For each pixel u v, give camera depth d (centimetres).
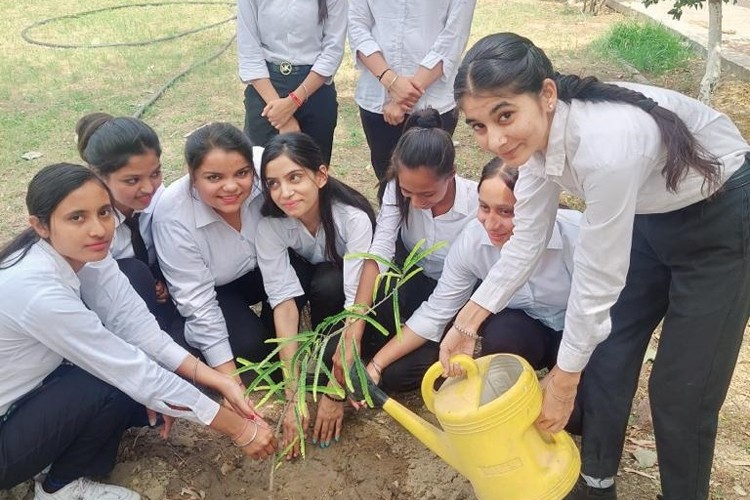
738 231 195
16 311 211
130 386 225
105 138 251
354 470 270
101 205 210
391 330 300
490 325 271
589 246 178
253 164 268
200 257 281
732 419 284
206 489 262
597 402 228
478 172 509
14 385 225
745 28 814
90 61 799
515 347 265
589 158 172
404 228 297
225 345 281
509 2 1098
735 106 609
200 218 276
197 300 279
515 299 270
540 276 262
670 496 226
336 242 290
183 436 282
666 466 223
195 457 274
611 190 171
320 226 286
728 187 194
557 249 256
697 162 184
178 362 250
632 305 227
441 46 364
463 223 288
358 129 589
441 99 375
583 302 183
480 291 219
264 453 244
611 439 229
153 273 304
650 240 212
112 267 244
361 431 286
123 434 281
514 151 171
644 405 290
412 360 280
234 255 288
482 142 171
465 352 223
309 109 400
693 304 203
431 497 257
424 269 309
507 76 161
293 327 284
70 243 209
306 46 390
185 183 281
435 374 210
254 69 391
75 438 238
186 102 663
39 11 1069
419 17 363
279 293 286
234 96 678
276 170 260
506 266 216
